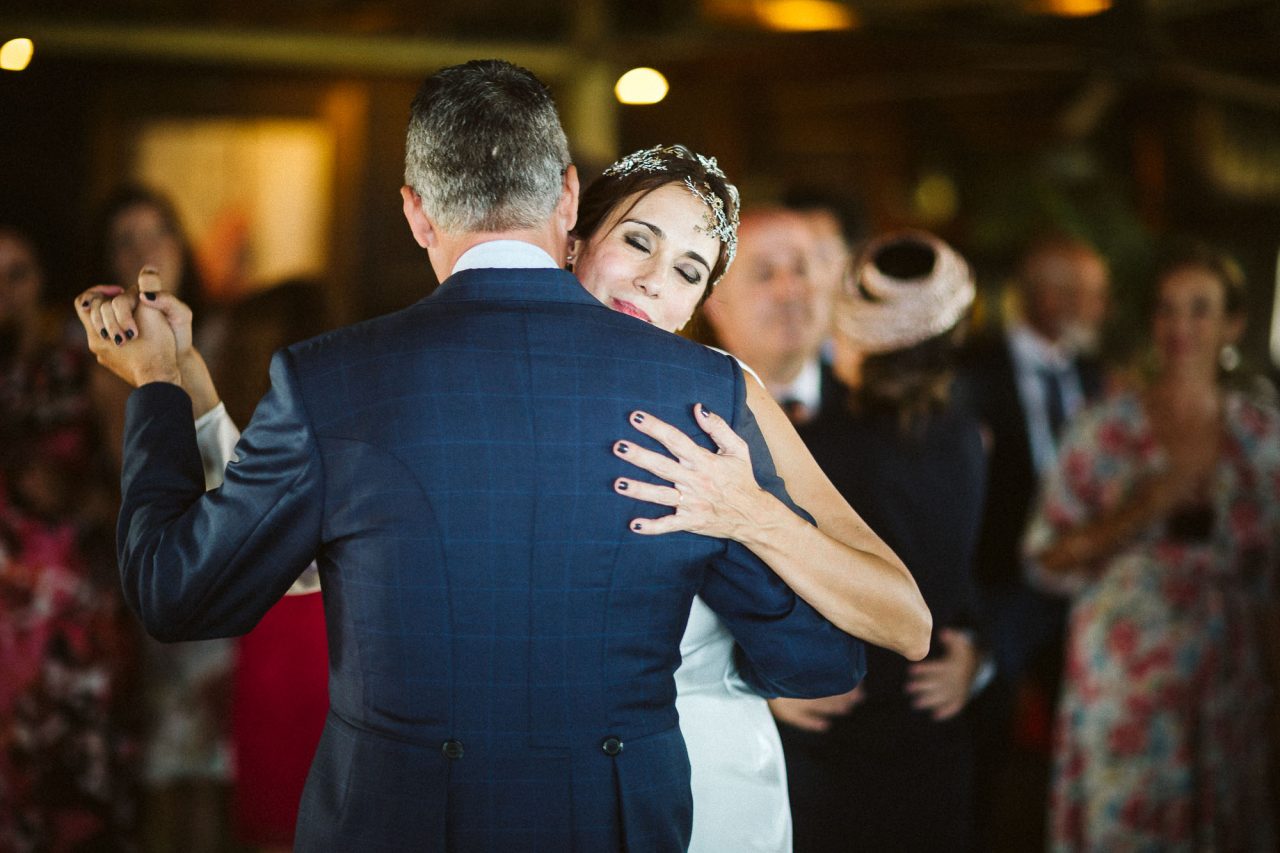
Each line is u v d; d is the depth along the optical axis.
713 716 1.97
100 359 1.93
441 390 1.65
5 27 5.08
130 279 3.94
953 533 2.49
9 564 3.54
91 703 3.64
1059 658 4.36
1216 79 5.39
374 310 5.80
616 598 1.68
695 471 1.69
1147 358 5.28
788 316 3.06
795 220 3.10
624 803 1.68
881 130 6.36
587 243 2.00
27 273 3.64
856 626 1.82
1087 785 3.77
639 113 6.11
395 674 1.66
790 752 2.44
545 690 1.66
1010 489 4.32
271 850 3.49
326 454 1.65
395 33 5.34
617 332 1.73
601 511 1.66
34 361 3.65
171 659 3.88
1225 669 3.66
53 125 5.54
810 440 2.49
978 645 2.55
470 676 1.65
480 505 1.63
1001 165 6.38
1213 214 6.41
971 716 2.69
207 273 5.69
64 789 3.62
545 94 1.79
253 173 5.70
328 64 5.46
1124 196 6.41
